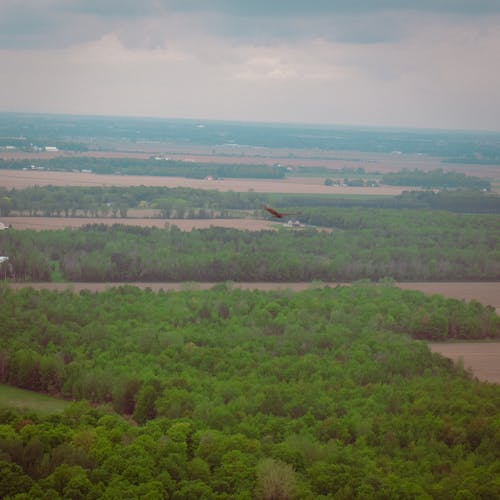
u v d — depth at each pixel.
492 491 145.88
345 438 169.50
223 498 142.88
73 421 171.00
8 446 154.88
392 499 143.12
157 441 160.62
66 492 141.62
